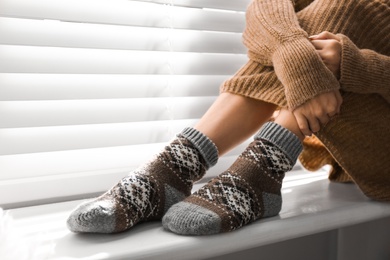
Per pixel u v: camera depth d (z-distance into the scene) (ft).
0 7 4.23
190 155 4.01
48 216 4.25
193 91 5.16
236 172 3.89
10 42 4.28
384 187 4.44
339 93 3.87
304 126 3.84
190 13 5.07
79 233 3.78
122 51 4.78
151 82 4.92
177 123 5.16
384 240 5.07
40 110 4.47
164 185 3.92
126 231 3.79
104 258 3.42
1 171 4.41
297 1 4.59
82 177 4.71
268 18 4.09
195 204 3.76
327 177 5.41
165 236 3.70
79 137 4.65
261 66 4.22
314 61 3.76
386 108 4.26
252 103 4.20
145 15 4.81
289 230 3.97
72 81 4.58
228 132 4.17
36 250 3.50
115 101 4.80
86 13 4.54
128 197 3.76
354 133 4.18
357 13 4.29
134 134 4.89
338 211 4.27
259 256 4.80
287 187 4.99
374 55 4.09
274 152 3.90
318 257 5.16
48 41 4.42
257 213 3.87
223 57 5.34
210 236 3.68
